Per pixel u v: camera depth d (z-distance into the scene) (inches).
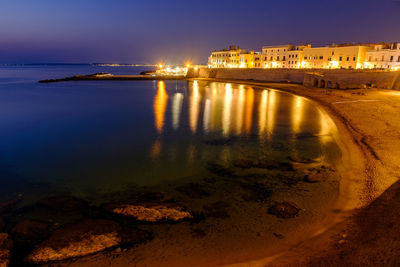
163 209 479.8
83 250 377.7
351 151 791.1
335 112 1432.1
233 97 2299.5
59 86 3292.3
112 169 705.6
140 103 1950.1
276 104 1862.7
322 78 2664.9
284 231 426.9
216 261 366.0
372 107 1448.1
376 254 346.9
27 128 1168.2
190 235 418.0
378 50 2755.9
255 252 381.4
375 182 574.9
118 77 4495.6
